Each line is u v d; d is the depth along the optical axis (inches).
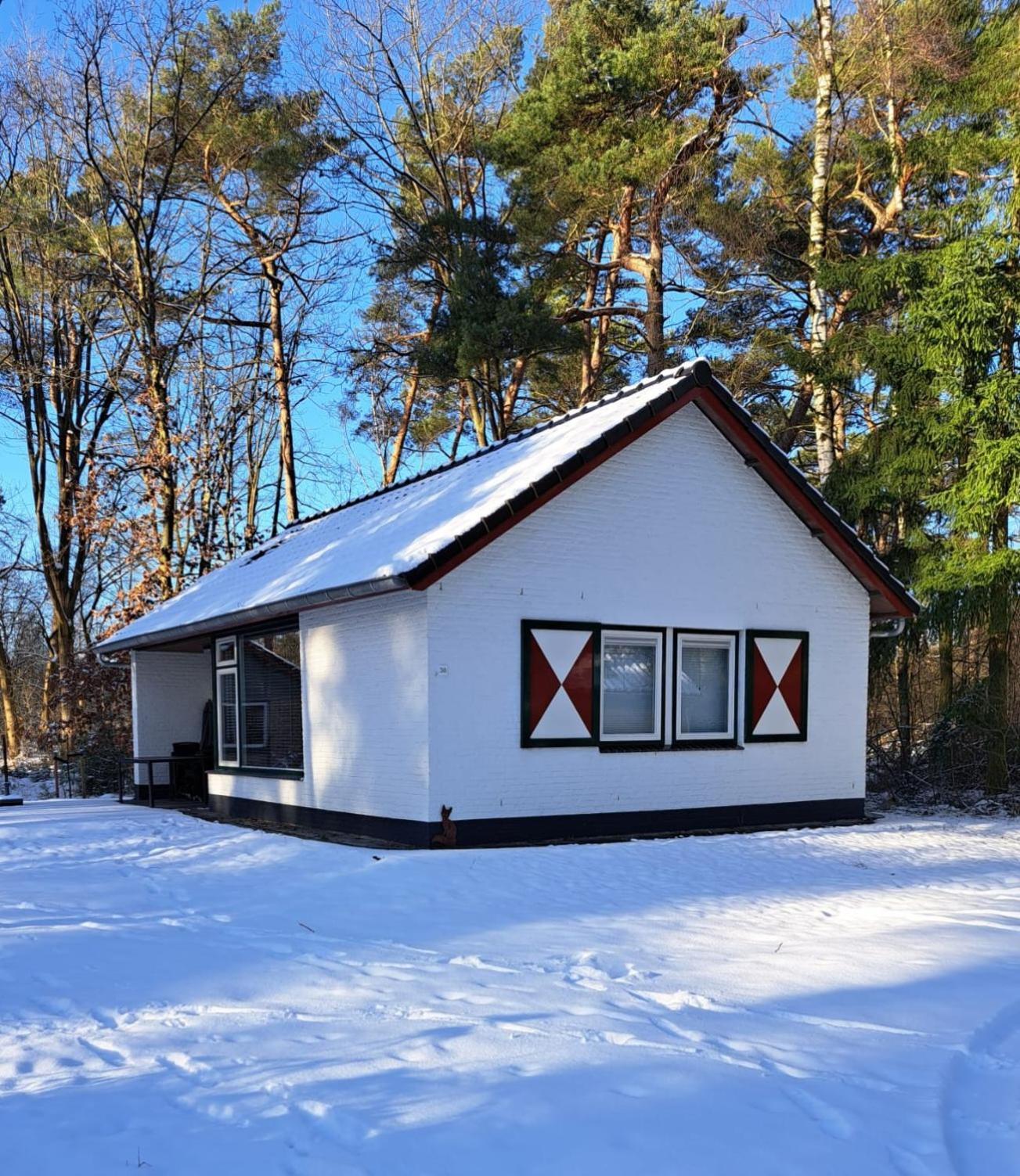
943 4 759.7
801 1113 167.5
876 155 880.9
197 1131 156.2
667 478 528.1
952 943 294.4
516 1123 159.9
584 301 1124.5
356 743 495.8
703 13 895.1
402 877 374.6
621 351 1188.5
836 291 851.4
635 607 514.0
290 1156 148.2
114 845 481.4
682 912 331.9
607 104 908.6
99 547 1147.3
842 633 597.9
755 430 537.3
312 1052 190.9
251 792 590.9
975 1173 153.7
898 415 725.9
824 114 849.5
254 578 621.3
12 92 1077.8
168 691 746.8
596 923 312.0
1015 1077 193.9
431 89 1096.8
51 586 1213.1
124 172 1053.2
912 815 654.5
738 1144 155.3
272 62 1079.6
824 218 858.1
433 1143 152.5
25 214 1089.4
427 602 449.1
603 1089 173.5
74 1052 191.5
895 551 755.4
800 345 994.1
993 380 643.5
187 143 1078.4
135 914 320.5
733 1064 187.9
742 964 265.0
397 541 487.2
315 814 528.1
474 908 331.6
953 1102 180.5
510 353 941.2
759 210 938.7
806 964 266.5
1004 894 382.3
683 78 884.0
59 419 1211.2
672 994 234.4
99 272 1091.9
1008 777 734.5
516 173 998.4
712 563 544.4
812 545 585.9
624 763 506.9
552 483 466.3
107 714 895.1
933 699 853.2
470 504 485.7
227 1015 214.5
